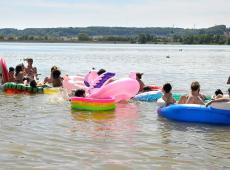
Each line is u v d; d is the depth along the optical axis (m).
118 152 8.17
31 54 62.44
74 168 7.20
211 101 11.07
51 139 9.06
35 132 9.69
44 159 7.66
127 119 11.47
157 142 9.01
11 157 7.75
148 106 13.62
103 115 11.99
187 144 8.88
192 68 33.84
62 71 28.89
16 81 17.03
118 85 13.59
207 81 22.36
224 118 10.93
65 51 83.31
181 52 86.56
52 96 15.34
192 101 11.83
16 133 9.55
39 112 12.23
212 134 9.86
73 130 9.98
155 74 27.08
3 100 14.36
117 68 33.09
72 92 15.35
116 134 9.66
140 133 9.82
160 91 14.92
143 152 8.21
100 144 8.73
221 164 7.52
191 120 11.22
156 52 84.38
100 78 14.45
